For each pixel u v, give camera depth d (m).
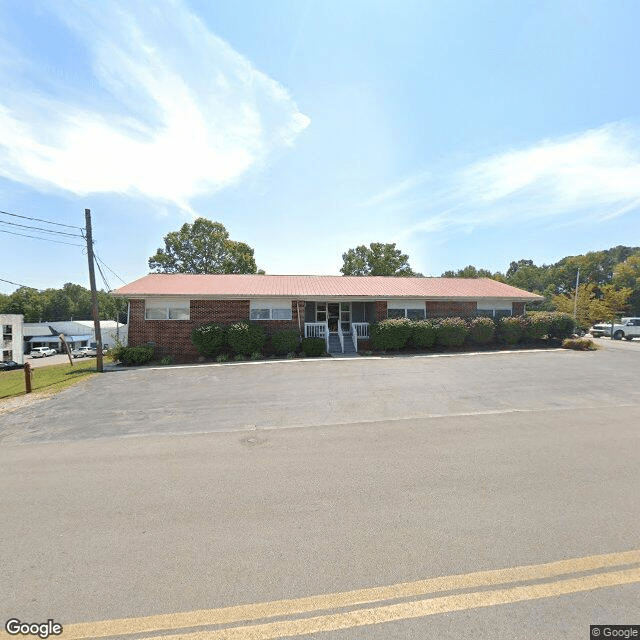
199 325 16.67
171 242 38.44
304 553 2.78
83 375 12.73
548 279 57.69
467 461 4.55
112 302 69.56
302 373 11.81
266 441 5.54
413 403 7.74
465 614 2.18
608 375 10.61
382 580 2.47
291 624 2.15
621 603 2.24
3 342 33.94
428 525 3.13
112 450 5.30
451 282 22.20
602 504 3.43
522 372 11.29
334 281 20.92
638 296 43.69
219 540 2.97
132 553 2.83
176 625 2.16
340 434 5.79
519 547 2.80
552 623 2.10
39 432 6.32
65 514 3.45
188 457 4.94
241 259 38.91
